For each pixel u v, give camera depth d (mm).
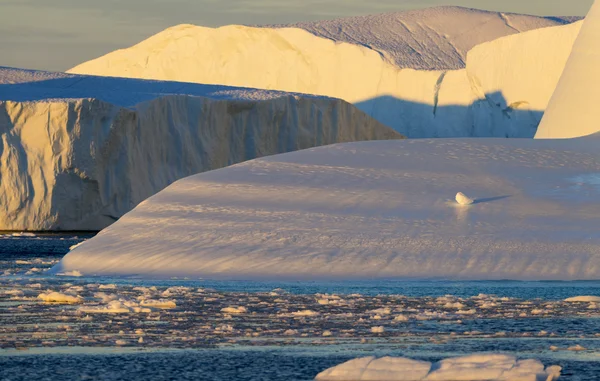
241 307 86500
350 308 89000
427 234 127688
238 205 139375
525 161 160375
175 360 63719
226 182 149250
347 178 150375
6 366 61719
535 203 140000
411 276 116812
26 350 67188
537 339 72125
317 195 142750
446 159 160750
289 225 131500
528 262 119500
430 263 119812
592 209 137500
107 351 66875
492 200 141125
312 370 60438
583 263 119000
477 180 150250
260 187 146500
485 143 171625
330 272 118000
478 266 118688
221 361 63375
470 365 56594
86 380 57844
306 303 92375
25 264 143125
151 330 75438
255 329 76125
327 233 128500
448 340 71500
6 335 73000
